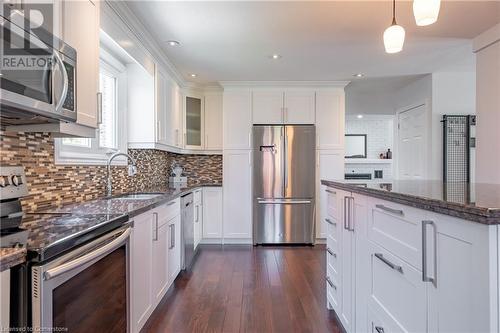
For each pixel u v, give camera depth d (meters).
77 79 1.65
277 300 2.62
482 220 0.86
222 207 4.57
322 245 4.48
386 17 2.56
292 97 4.59
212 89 4.82
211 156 5.01
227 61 3.64
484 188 1.68
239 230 4.56
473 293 0.91
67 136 1.91
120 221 1.58
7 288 0.91
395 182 2.32
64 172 2.12
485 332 0.87
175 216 2.97
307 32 2.84
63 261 1.08
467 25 2.76
